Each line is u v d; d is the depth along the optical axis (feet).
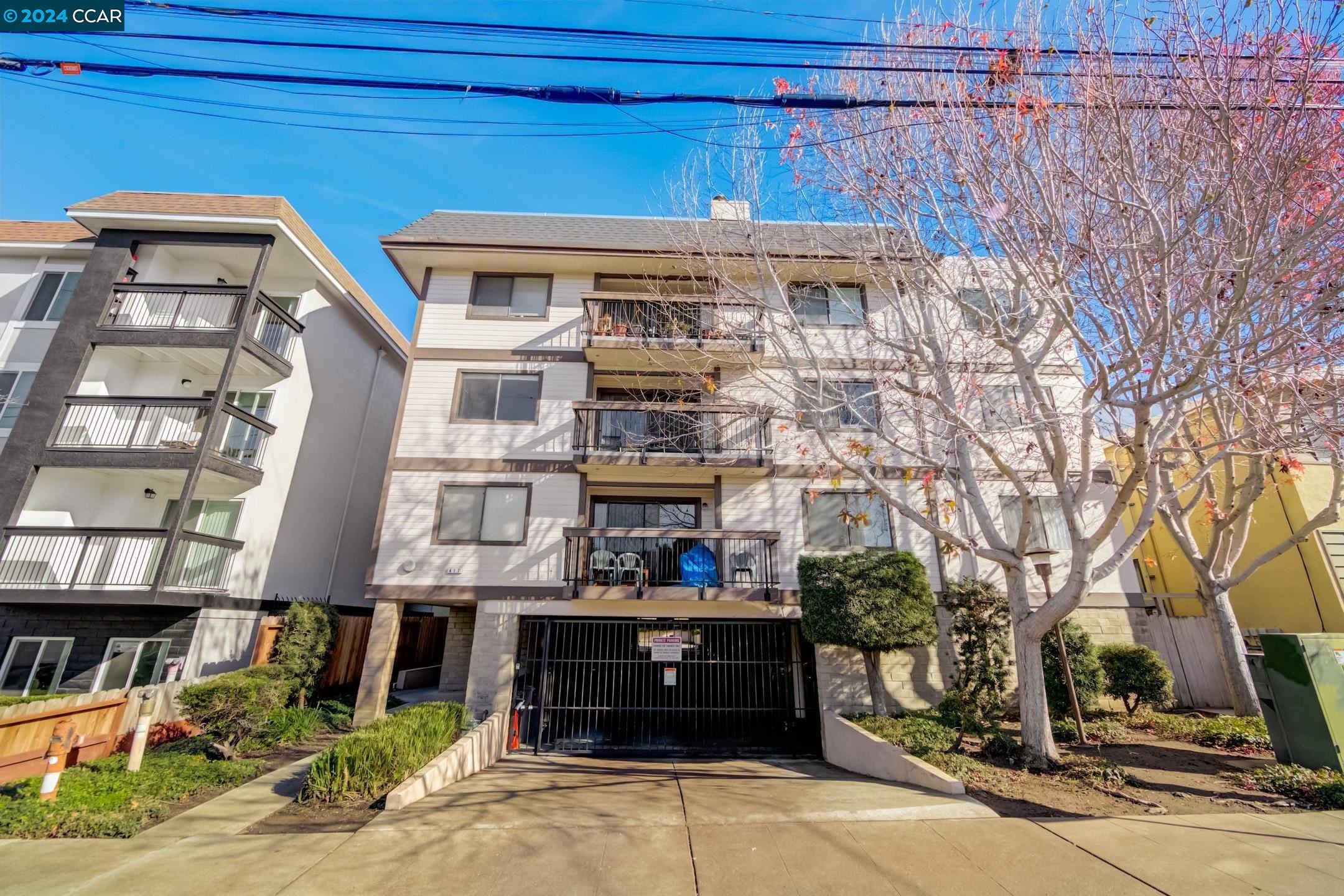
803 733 36.47
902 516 40.63
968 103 23.73
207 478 41.75
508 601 38.06
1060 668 32.55
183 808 20.40
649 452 41.32
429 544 39.17
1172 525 32.65
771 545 37.88
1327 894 12.47
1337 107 17.84
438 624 59.47
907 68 23.26
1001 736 24.34
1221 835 15.61
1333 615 39.75
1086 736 27.68
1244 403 22.41
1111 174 20.79
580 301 45.85
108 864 15.26
